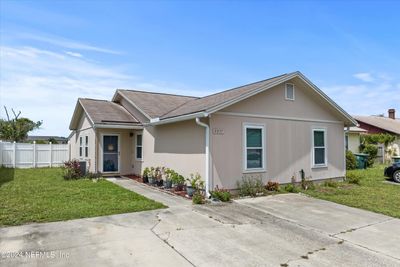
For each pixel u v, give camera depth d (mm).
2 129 27641
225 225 6402
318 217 7184
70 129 19297
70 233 5652
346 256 4816
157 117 12492
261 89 10141
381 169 19062
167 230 5957
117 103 17625
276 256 4773
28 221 6348
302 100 11922
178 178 10523
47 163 20047
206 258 4641
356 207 8227
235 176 9859
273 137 10906
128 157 15586
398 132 27578
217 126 9531
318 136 12508
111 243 5184
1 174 14859
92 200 8500
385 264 4523
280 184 10969
